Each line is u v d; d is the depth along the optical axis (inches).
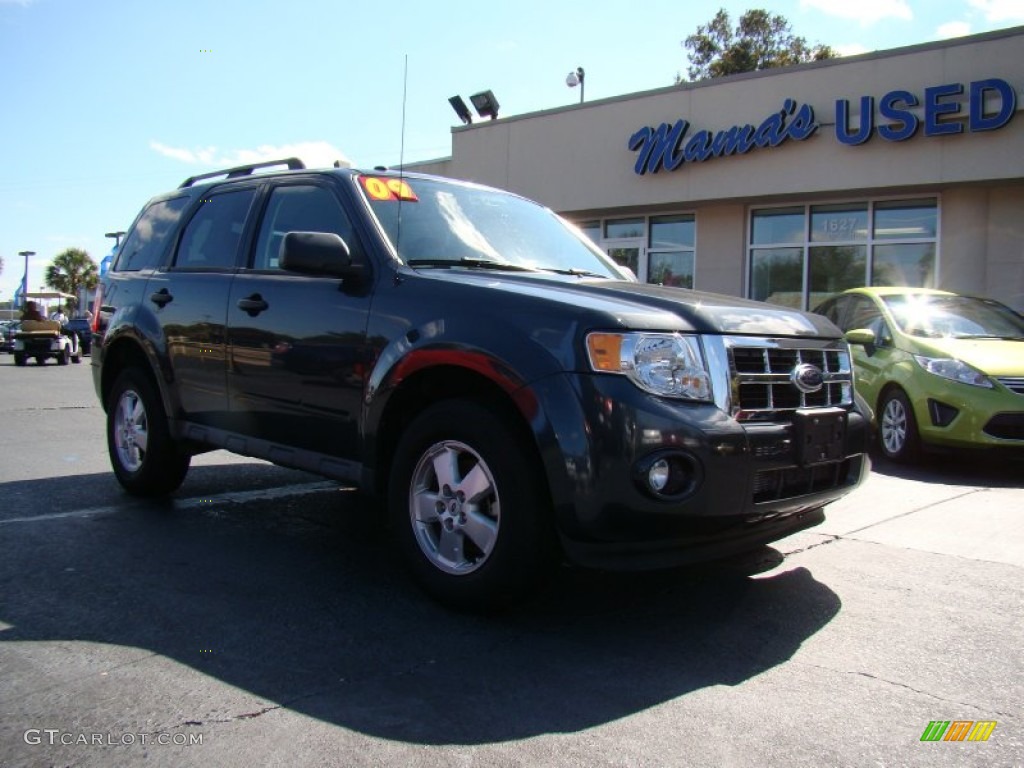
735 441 120.5
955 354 275.0
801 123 511.2
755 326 133.0
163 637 124.0
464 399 132.3
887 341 305.7
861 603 143.4
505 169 663.8
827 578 156.8
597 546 117.6
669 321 124.8
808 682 112.3
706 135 550.0
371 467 146.4
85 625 128.0
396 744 94.0
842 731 98.8
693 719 101.1
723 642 125.6
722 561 165.9
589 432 115.5
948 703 106.7
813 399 138.6
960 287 492.4
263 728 97.0
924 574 159.6
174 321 192.9
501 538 124.8
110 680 109.2
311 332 156.8
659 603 142.3
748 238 569.9
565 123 627.2
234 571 156.2
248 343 171.2
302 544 175.2
